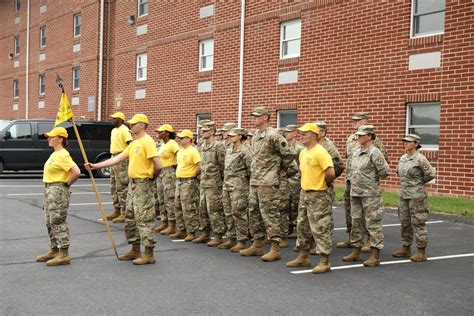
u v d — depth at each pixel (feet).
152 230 24.98
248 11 59.57
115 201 36.60
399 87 45.78
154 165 24.80
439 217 36.70
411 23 45.21
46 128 64.08
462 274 23.61
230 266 24.89
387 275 23.44
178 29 70.03
